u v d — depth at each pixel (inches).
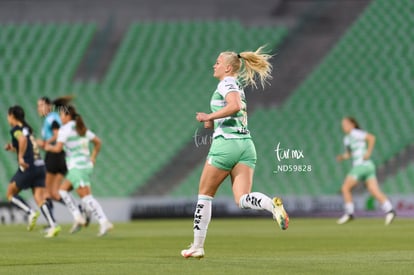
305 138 3964.1
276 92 4259.4
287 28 4685.0
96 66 4498.0
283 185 3769.7
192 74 4402.1
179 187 3804.1
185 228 2544.3
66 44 4616.1
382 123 3988.7
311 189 3745.1
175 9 5009.8
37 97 4212.6
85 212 2188.7
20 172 2057.1
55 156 2272.4
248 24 4778.5
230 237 1990.7
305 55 4463.6
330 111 4094.5
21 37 4660.4
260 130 4028.1
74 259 1306.6
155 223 2999.5
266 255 1401.3
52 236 2017.7
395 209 3336.6
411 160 3821.4
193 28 4677.7
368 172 2706.7
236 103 1148.5
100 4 5000.0
